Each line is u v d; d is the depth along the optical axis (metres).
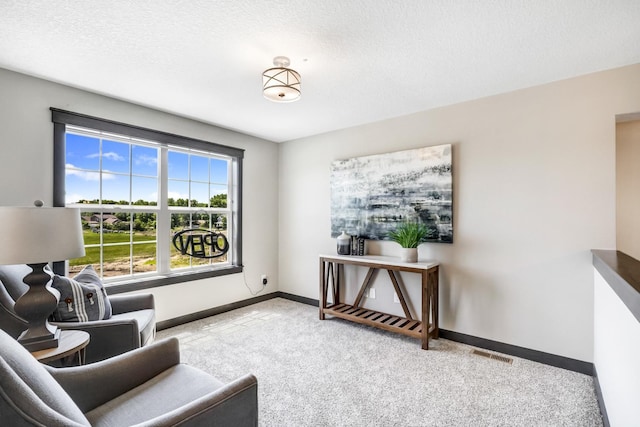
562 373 2.36
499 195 2.74
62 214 1.55
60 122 2.58
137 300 2.49
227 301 3.86
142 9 1.62
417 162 3.17
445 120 3.05
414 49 2.03
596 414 1.87
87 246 2.82
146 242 3.23
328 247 3.96
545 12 1.64
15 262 1.41
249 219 4.14
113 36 1.89
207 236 3.76
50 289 1.66
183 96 2.85
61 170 2.59
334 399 2.01
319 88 2.66
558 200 2.47
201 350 2.72
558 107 2.48
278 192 4.52
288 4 1.59
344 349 2.76
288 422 1.78
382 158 3.43
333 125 3.70
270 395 2.05
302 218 4.24
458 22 1.74
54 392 0.96
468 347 2.82
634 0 1.54
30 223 1.46
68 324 1.90
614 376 1.61
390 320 3.14
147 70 2.34
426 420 1.81
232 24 1.76
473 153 2.88
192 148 3.52
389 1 1.56
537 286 2.56
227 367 2.42
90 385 1.25
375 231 3.48
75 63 2.23
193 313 3.50
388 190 3.38
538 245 2.56
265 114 3.33
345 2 1.57
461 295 2.93
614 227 2.28
